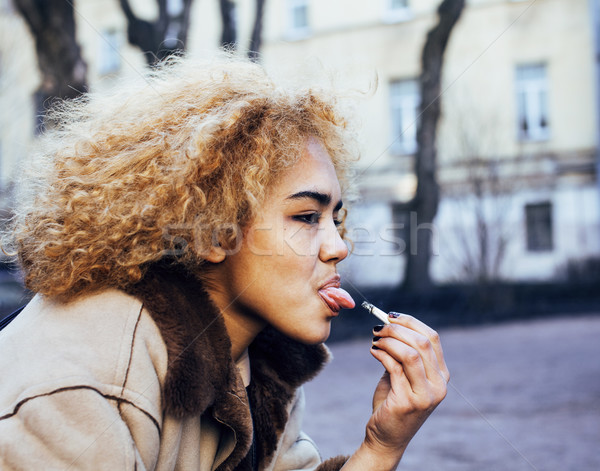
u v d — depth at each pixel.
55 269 0.93
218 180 1.02
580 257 14.47
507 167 15.84
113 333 0.88
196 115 1.05
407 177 16.45
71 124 1.14
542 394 5.26
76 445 0.78
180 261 0.99
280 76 1.20
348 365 7.14
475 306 11.74
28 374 0.82
